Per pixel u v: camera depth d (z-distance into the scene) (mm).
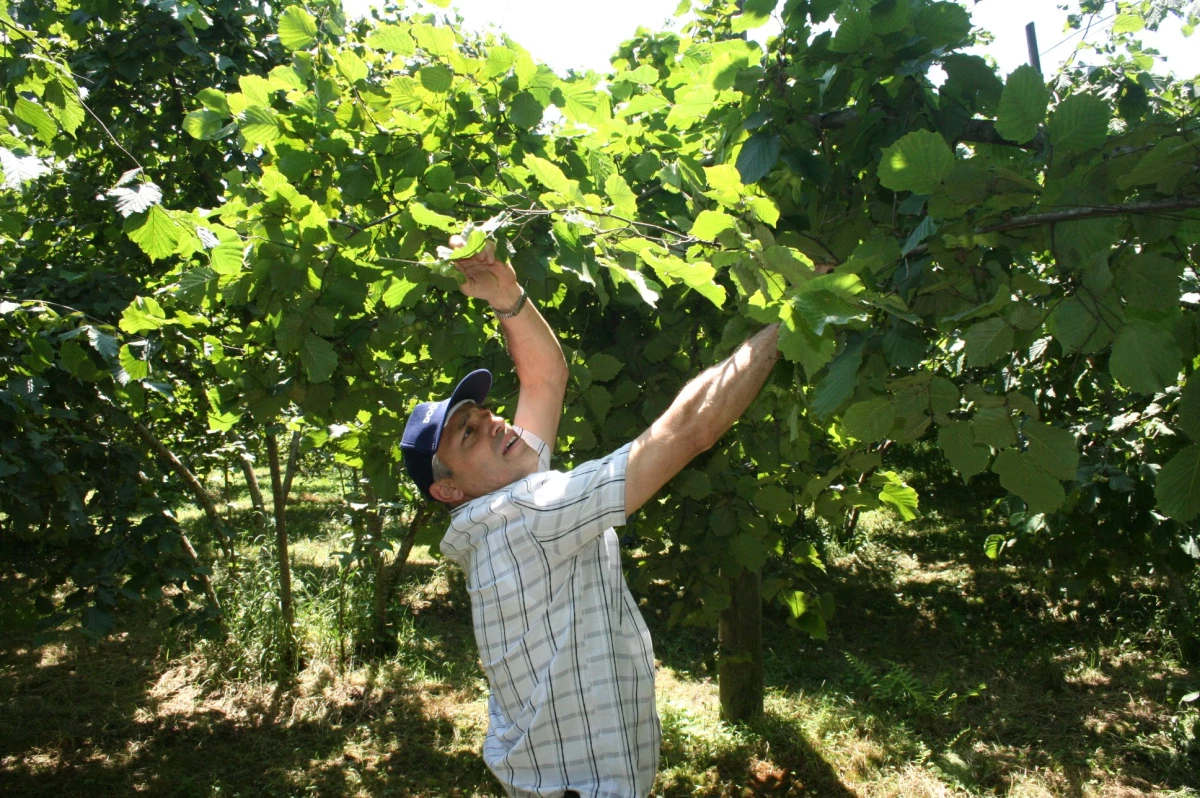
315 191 2488
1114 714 5547
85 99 4145
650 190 3006
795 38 2164
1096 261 1346
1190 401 1263
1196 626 6395
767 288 1370
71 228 4895
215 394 2920
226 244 2033
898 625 7512
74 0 4129
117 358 2986
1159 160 1297
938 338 2293
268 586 6590
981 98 1900
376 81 2744
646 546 3486
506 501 1575
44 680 6348
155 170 4754
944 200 1455
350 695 6145
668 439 1484
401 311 2711
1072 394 4152
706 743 5152
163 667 6605
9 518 3633
